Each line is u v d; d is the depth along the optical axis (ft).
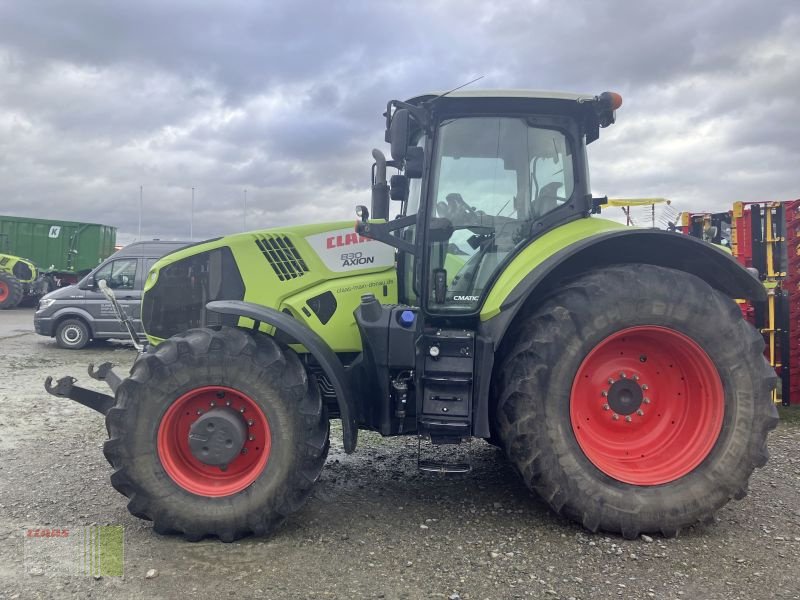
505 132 12.58
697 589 9.27
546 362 10.98
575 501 10.98
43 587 9.23
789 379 21.66
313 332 11.64
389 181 14.96
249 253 12.96
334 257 13.17
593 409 11.80
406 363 11.56
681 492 11.02
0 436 17.78
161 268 13.07
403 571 9.82
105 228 71.00
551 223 12.63
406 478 14.34
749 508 12.48
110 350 37.14
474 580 9.53
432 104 12.36
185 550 10.55
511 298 11.30
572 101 12.39
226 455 10.92
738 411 11.18
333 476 14.47
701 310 11.14
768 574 9.73
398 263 13.43
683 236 11.41
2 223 66.33
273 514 10.87
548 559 10.24
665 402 11.94
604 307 11.01
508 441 11.28
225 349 10.90
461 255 12.41
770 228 21.72
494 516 12.07
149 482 10.75
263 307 11.58
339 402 11.12
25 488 13.52
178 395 10.88
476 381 11.39
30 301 69.15
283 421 10.86
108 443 10.83
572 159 12.75
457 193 12.46
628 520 10.93
